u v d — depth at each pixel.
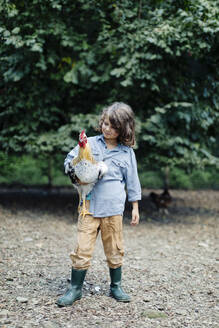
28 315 2.58
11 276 3.36
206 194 10.81
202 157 6.46
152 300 2.97
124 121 2.73
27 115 6.08
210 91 6.23
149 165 6.62
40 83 6.07
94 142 2.87
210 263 4.04
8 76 5.70
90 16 6.05
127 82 5.47
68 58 6.07
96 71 6.03
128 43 5.62
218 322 2.59
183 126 6.09
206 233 5.78
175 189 11.70
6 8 5.16
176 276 3.58
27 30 5.63
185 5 5.55
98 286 3.21
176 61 6.00
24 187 10.84
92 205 2.79
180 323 2.56
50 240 4.81
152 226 6.20
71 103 6.57
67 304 2.76
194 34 5.42
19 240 4.69
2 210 6.61
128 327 2.46
